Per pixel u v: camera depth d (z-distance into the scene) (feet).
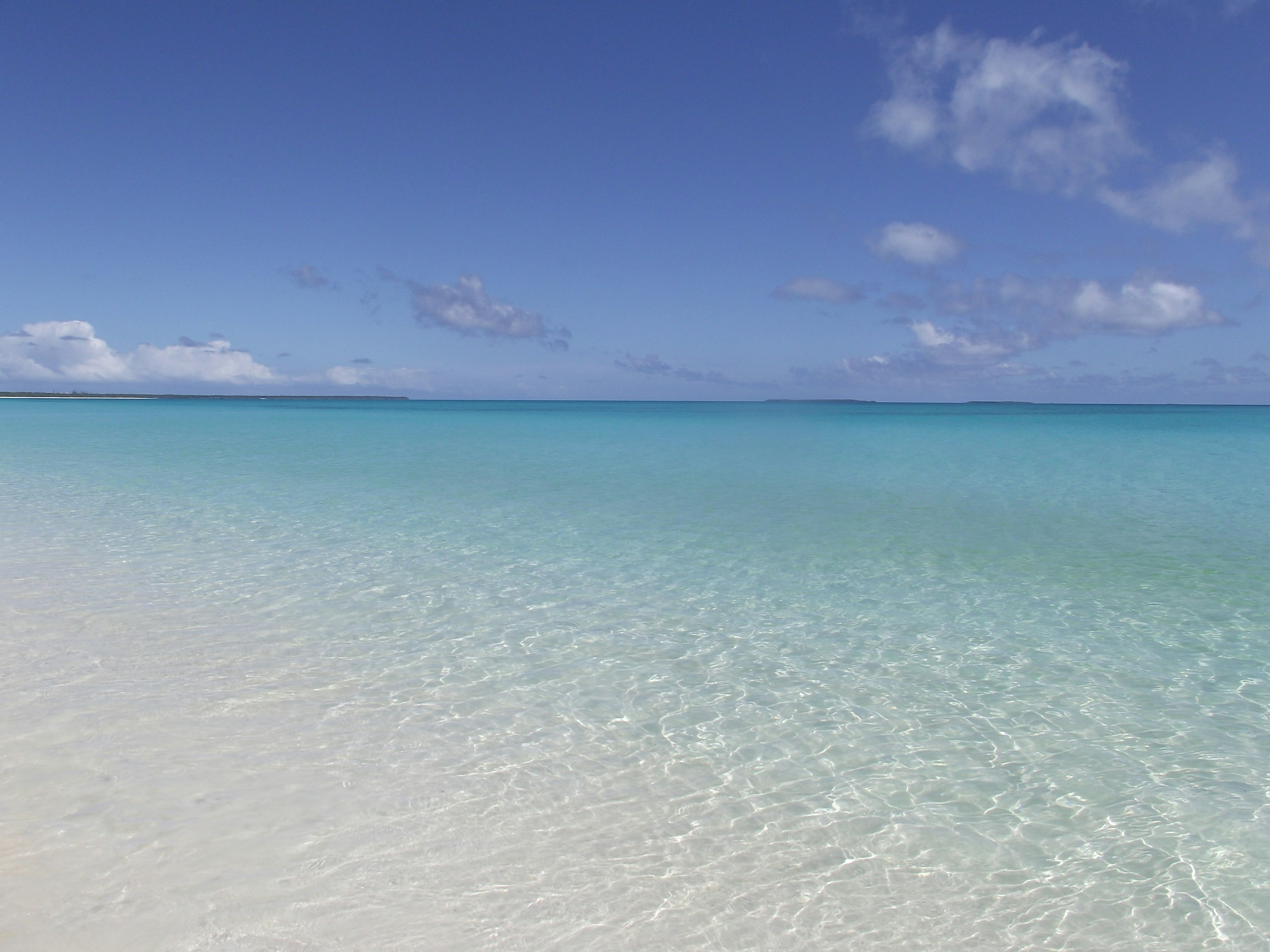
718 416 261.03
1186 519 46.83
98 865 12.35
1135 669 22.00
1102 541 40.01
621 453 95.45
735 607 27.89
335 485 60.54
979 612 27.43
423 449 100.17
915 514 48.01
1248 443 118.11
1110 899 12.35
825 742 17.48
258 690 19.75
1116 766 16.48
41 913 11.23
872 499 54.90
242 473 68.44
